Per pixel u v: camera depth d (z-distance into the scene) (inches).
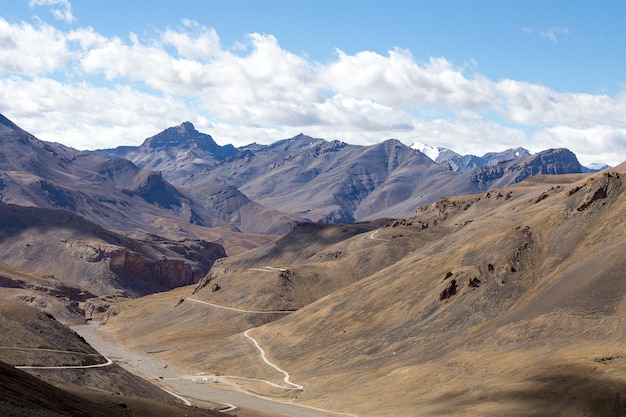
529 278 6318.9
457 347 5772.6
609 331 4950.8
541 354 4995.1
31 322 4817.9
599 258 5733.3
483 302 6289.4
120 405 3432.6
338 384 5876.0
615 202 6486.2
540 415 4077.3
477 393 4576.8
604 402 3971.5
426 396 4931.1
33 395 2780.5
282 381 6461.6
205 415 3686.0
